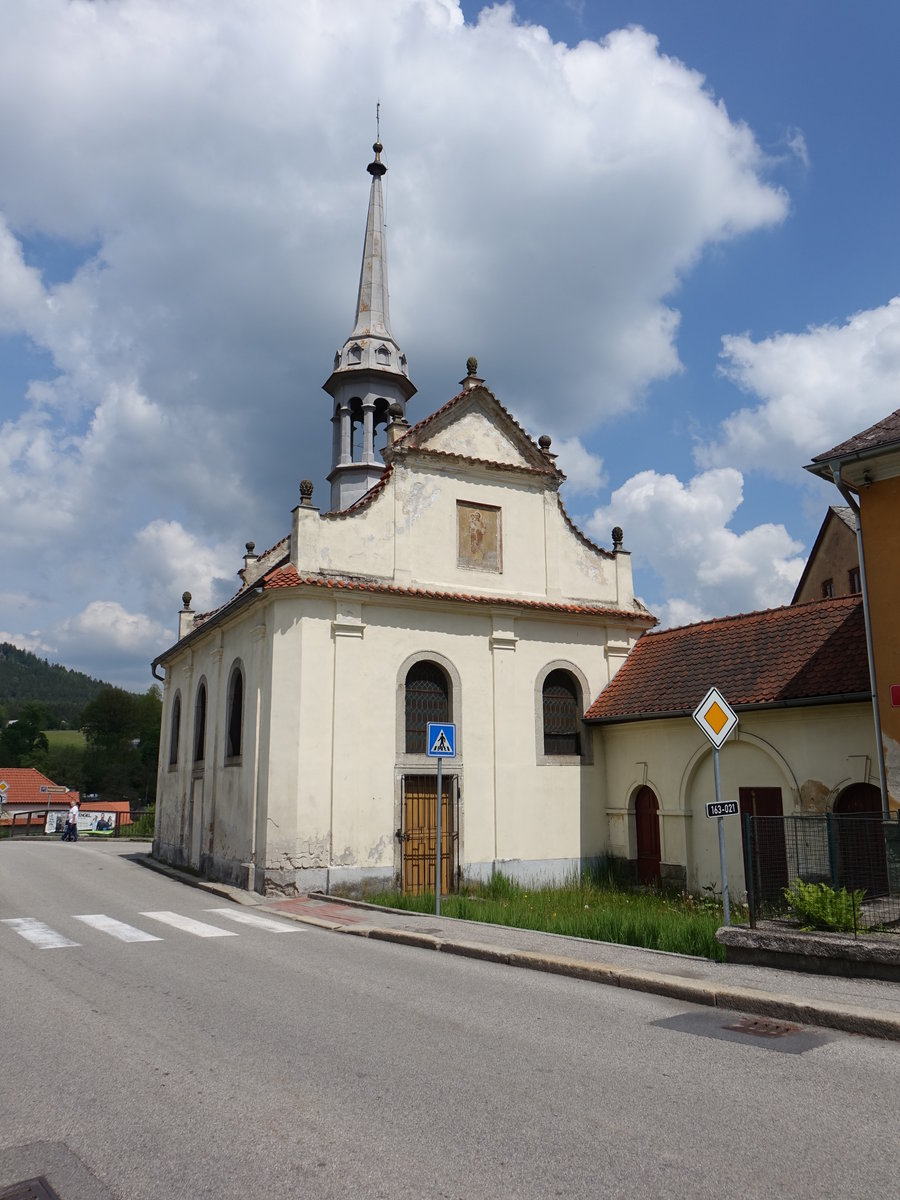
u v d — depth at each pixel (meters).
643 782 19.92
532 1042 6.92
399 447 19.83
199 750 23.67
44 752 94.31
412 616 19.31
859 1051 6.82
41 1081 5.87
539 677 20.75
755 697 16.69
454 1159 4.66
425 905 14.88
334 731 17.83
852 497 13.18
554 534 21.69
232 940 11.83
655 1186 4.37
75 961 10.06
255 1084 5.82
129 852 30.62
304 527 18.42
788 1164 4.66
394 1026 7.33
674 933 11.31
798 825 10.51
